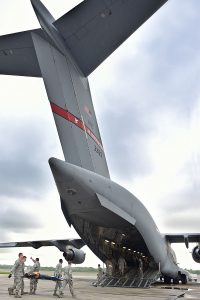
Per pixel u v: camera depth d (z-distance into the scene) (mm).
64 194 10023
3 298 8133
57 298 8492
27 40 9805
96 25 9258
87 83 11523
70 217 11367
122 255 14258
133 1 8523
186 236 16234
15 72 10188
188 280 20391
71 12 9297
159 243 14516
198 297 9516
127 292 10664
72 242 18984
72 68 10562
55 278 9227
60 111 9898
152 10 8656
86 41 9711
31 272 9609
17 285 8531
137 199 12219
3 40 9703
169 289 12836
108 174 12055
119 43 9523
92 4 9031
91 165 10602
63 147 9766
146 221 12703
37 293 9938
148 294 10141
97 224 11828
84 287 12727
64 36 9703
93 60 10344
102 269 15547
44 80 9664
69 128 10031
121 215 10992
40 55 9680
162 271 16062
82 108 10820
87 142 10664
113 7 8797
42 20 9188
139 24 8977
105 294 9805
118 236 12867
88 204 10328
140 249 13984
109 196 10586
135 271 14758
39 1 9336
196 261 16984
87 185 9797
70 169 9320
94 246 13102
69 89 10305
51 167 9102
